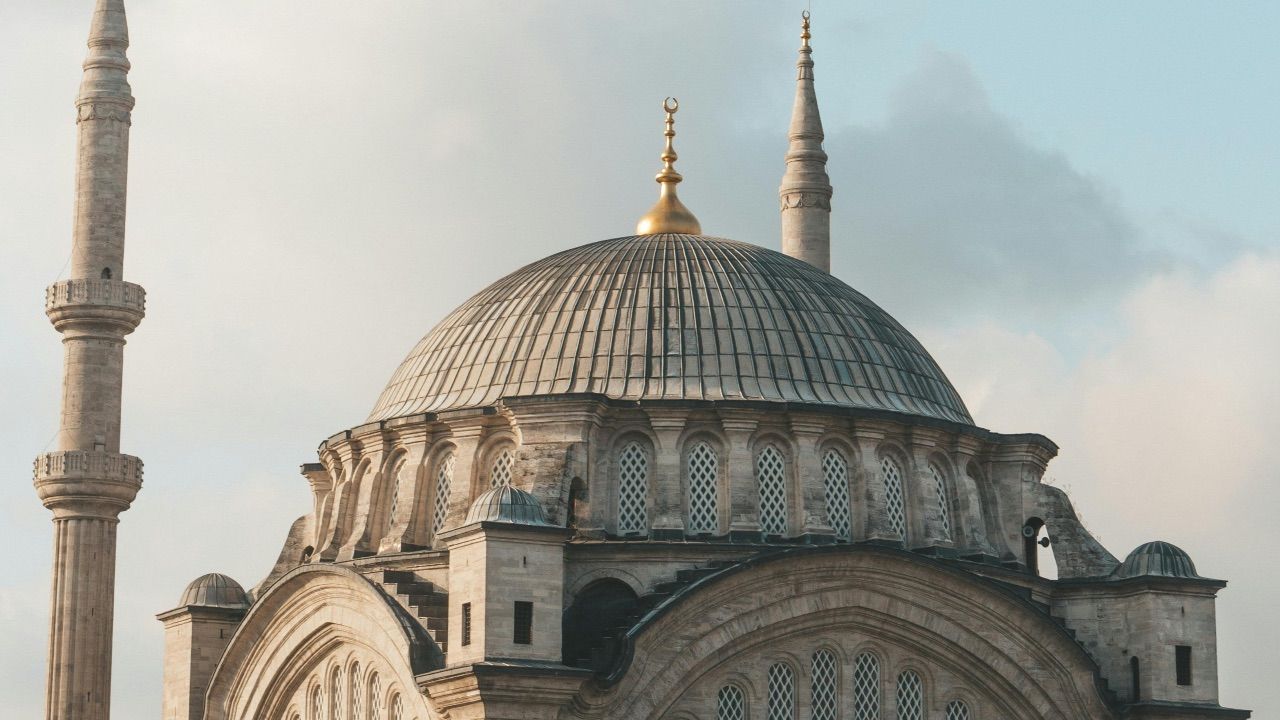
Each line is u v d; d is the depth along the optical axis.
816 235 108.12
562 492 72.06
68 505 91.38
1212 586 77.62
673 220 87.12
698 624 70.88
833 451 76.12
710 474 74.81
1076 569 78.88
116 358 93.50
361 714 75.00
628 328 78.12
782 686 72.75
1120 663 77.31
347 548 78.56
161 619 84.69
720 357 77.38
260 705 79.69
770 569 71.62
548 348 78.12
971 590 74.44
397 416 79.38
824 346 79.00
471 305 83.31
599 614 71.81
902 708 74.38
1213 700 76.88
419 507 76.94
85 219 94.25
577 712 68.19
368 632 73.81
